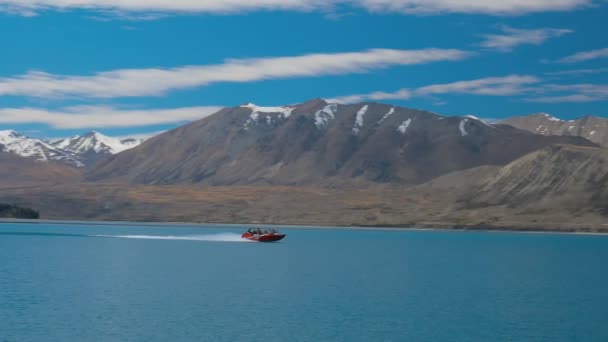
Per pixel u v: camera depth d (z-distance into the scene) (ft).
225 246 480.23
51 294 216.74
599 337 166.40
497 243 596.29
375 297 222.69
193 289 233.76
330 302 209.77
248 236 547.08
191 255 386.11
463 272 311.06
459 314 193.47
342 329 170.19
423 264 351.87
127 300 206.90
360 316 187.21
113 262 332.80
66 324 169.99
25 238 558.15
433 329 172.55
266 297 217.97
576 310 203.10
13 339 154.71
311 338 160.04
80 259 347.15
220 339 157.28
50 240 530.68
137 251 415.44
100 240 542.98
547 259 401.29
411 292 236.84
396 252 448.65
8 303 198.29
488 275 299.58
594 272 319.06
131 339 156.04
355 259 378.12
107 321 174.29
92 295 216.13
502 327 176.55
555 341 162.09
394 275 292.20
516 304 213.46
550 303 216.54
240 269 305.32
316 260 364.58
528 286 260.62
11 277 260.83
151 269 299.79
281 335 162.30
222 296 218.38
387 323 178.60
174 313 186.29
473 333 168.96
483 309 202.49
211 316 182.91
